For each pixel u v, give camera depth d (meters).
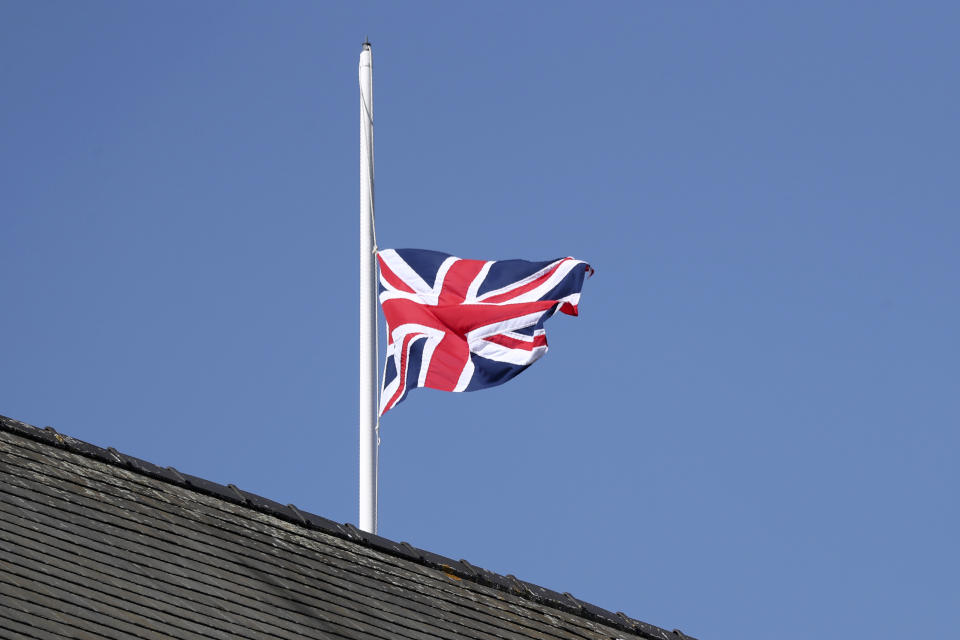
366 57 66.81
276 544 50.06
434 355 63.84
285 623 44.88
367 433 60.84
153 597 42.75
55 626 38.62
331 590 48.56
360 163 65.50
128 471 50.12
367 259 64.12
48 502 45.47
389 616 48.59
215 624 42.84
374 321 62.81
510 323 64.12
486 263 65.44
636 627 57.00
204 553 47.03
